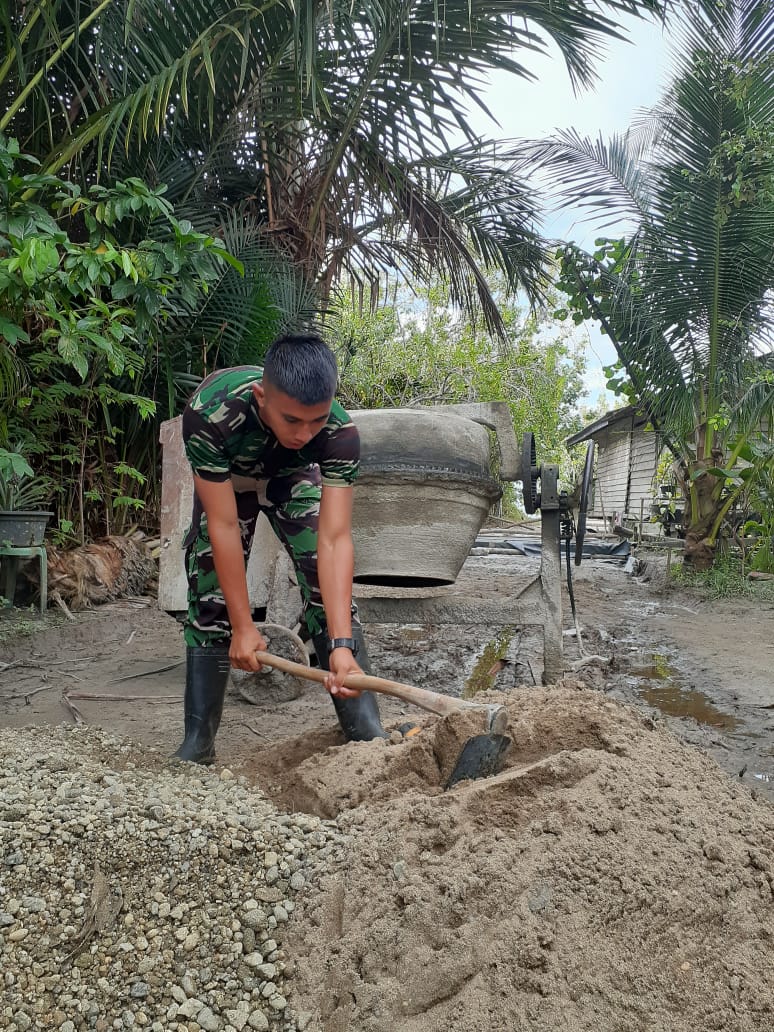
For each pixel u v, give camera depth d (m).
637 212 9.72
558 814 1.97
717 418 9.77
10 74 6.20
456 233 9.70
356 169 8.84
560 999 1.58
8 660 5.31
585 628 6.71
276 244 9.09
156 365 7.72
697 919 1.76
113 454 8.30
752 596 8.88
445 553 3.96
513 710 2.67
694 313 9.59
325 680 2.44
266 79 7.09
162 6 5.88
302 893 1.91
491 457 4.41
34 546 6.61
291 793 2.53
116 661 5.30
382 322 18.09
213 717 2.95
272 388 2.15
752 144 8.67
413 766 2.43
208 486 2.50
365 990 1.64
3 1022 1.62
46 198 6.23
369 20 6.74
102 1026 1.65
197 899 1.88
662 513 14.57
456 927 1.74
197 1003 1.68
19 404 6.64
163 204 4.55
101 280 5.18
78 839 1.99
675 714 4.12
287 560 4.28
